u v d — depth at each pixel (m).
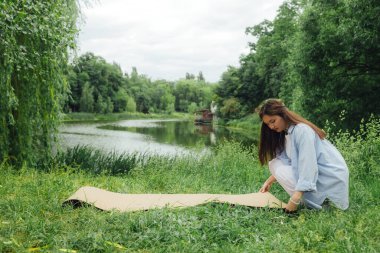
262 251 2.46
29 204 3.58
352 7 12.72
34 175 5.54
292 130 3.47
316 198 3.42
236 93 49.81
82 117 63.72
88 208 3.41
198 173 6.45
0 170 5.61
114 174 7.43
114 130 30.78
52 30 6.16
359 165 5.60
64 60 7.77
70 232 2.79
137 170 6.46
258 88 46.28
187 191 4.83
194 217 3.07
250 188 4.94
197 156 7.69
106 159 8.09
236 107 49.50
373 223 2.96
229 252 2.47
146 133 28.08
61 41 6.49
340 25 13.41
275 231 2.95
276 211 3.44
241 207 3.51
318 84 15.29
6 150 6.92
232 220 3.09
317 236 2.61
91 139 21.30
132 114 84.25
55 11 6.27
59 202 3.74
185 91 140.62
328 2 14.63
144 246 2.61
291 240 2.63
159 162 7.23
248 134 29.23
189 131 32.56
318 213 3.26
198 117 63.41
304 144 3.33
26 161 7.04
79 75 71.94
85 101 69.06
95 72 77.38
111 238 2.66
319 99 15.46
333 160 3.46
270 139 3.74
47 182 4.73
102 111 73.38
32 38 6.86
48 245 2.55
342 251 2.45
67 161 7.65
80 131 28.45
